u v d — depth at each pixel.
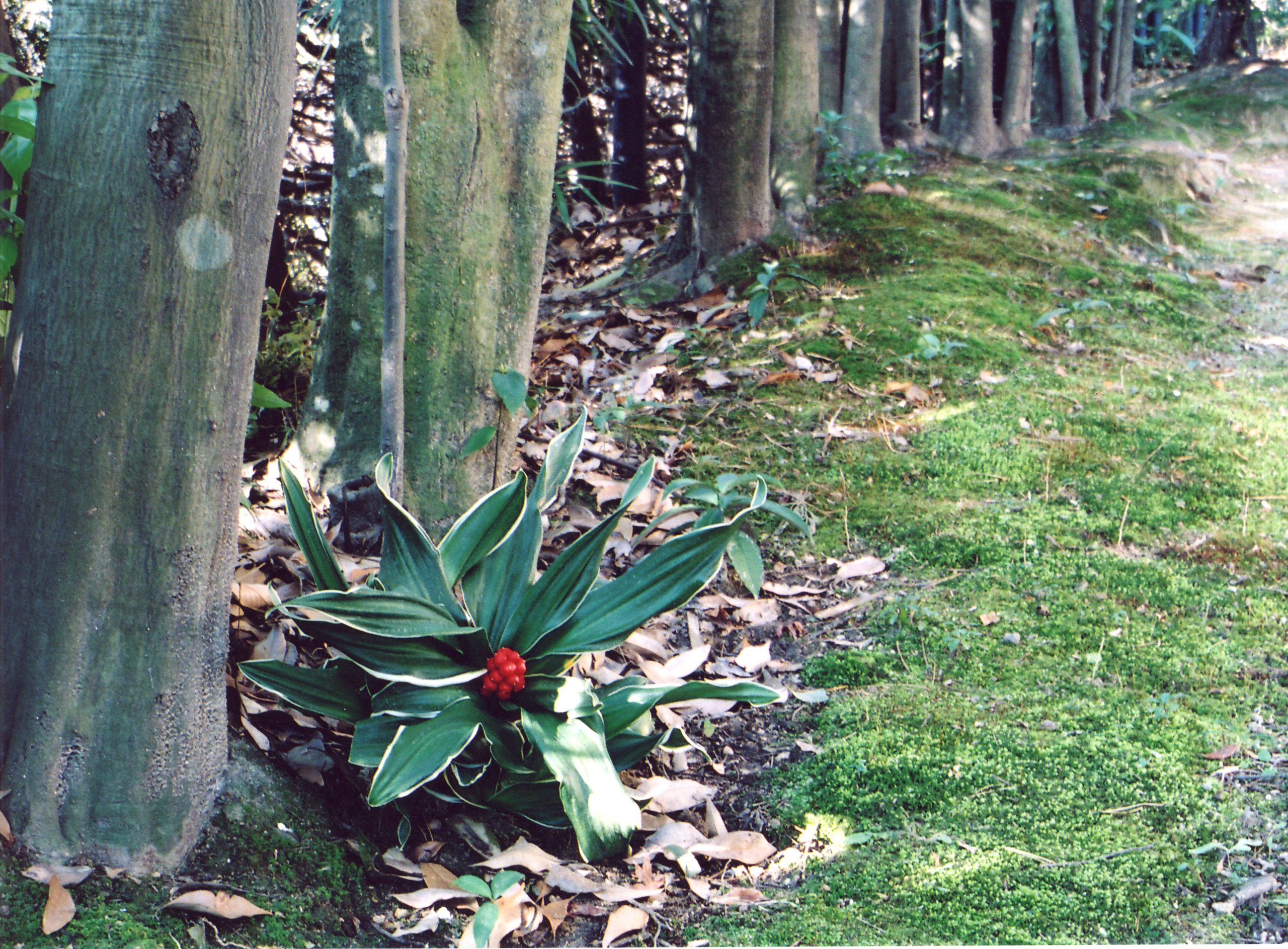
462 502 2.88
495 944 1.97
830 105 6.07
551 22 2.82
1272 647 2.79
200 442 1.77
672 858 2.22
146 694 1.81
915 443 3.83
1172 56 10.26
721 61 4.80
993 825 2.24
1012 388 4.15
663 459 3.75
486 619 2.30
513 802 2.22
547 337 4.65
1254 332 4.89
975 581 3.13
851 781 2.40
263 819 2.01
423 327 2.78
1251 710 2.56
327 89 5.31
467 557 2.29
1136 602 2.99
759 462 3.76
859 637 2.96
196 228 1.68
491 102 2.78
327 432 3.03
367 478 2.82
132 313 1.68
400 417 2.46
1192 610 2.95
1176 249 5.82
